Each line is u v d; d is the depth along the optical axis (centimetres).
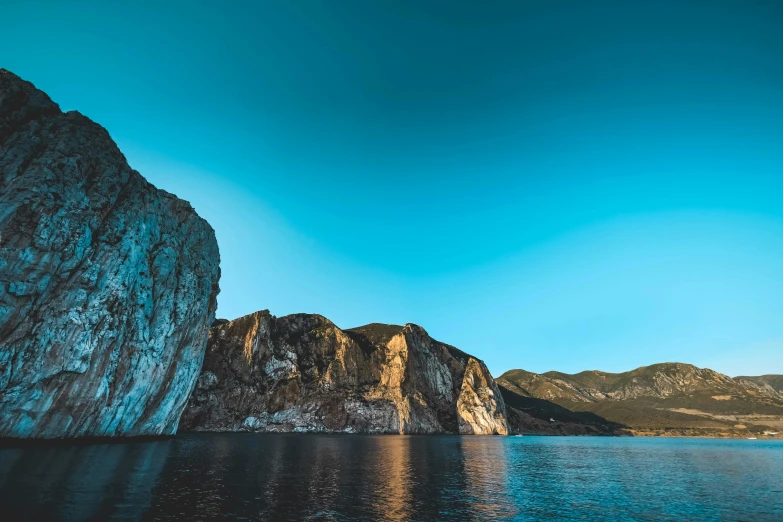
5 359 3869
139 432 5994
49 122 4681
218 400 11144
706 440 15875
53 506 2092
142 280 5597
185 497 2506
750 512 2853
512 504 2880
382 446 7181
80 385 4612
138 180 5759
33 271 4053
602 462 6003
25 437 4150
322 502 2616
